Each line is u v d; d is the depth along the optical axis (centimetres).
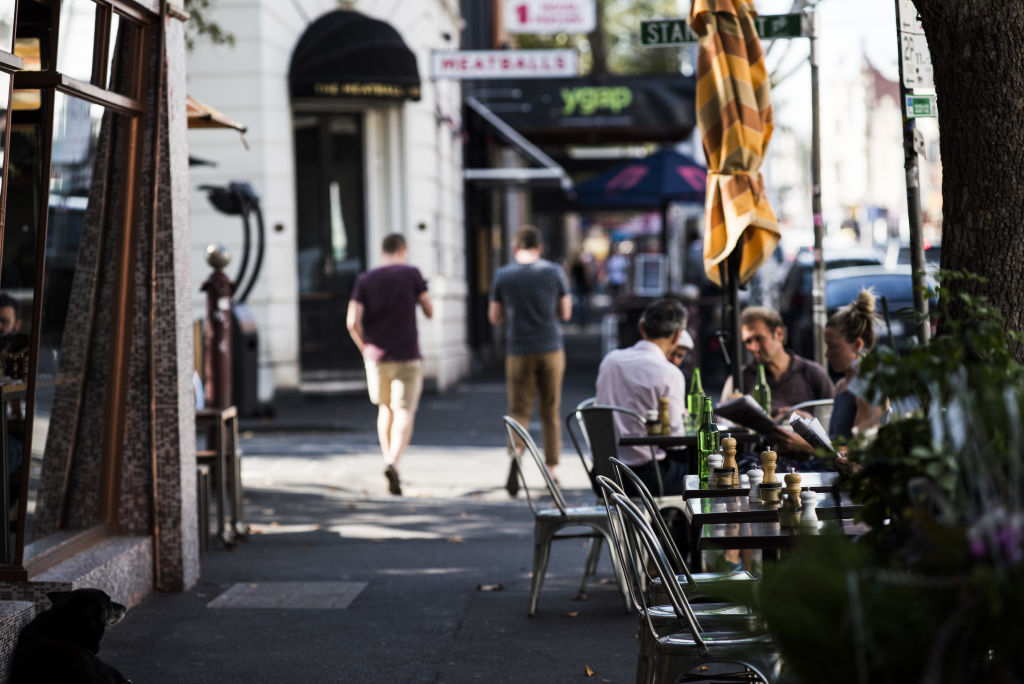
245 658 671
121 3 764
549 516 766
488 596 815
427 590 833
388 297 1245
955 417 317
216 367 1440
